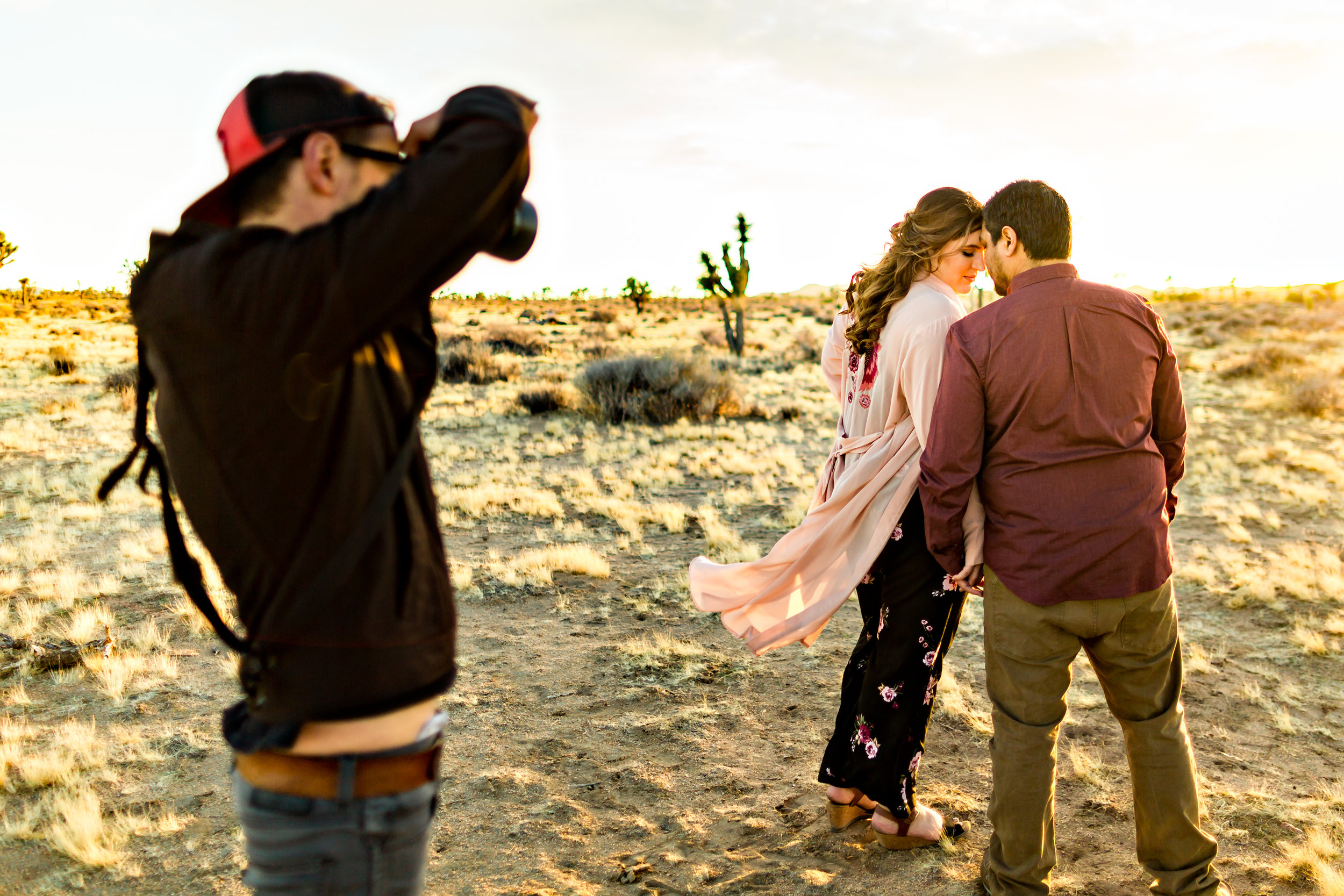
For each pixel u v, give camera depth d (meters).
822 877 2.42
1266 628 4.64
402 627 0.93
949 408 2.11
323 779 0.93
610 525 7.14
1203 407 14.56
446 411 14.87
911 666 2.37
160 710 3.50
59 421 12.55
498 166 0.79
